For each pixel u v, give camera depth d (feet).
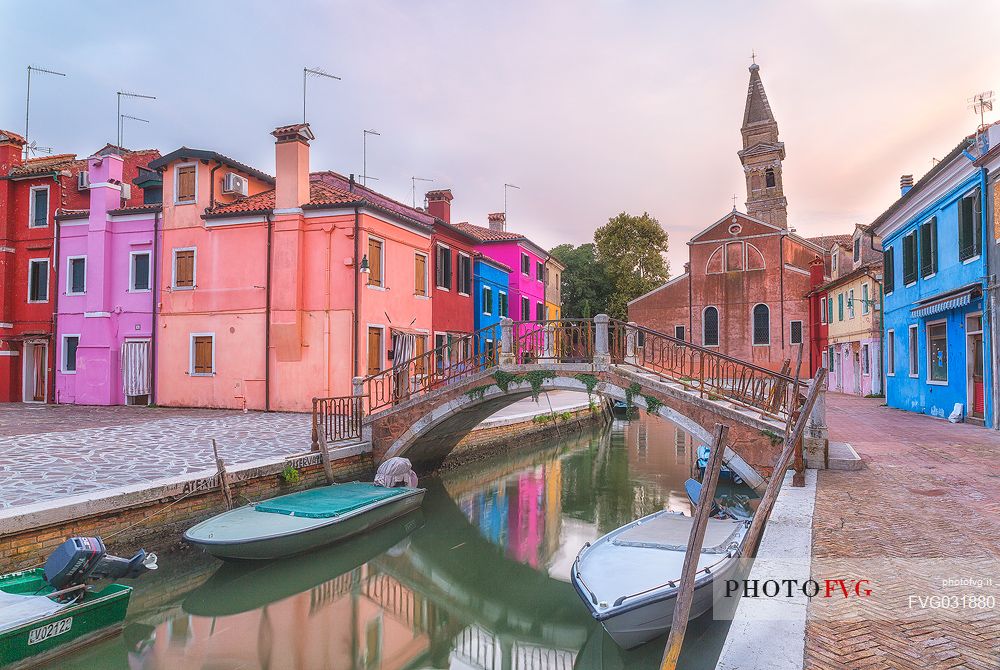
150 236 72.54
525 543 38.32
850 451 33.86
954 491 25.85
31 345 80.53
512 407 86.43
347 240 64.28
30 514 24.17
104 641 21.89
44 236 79.97
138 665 21.79
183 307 70.23
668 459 68.74
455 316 84.53
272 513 32.89
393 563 35.12
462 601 29.99
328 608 28.22
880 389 85.05
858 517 22.00
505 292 103.24
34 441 43.86
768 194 150.20
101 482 30.60
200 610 27.22
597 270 164.96
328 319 64.39
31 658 19.57
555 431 82.17
